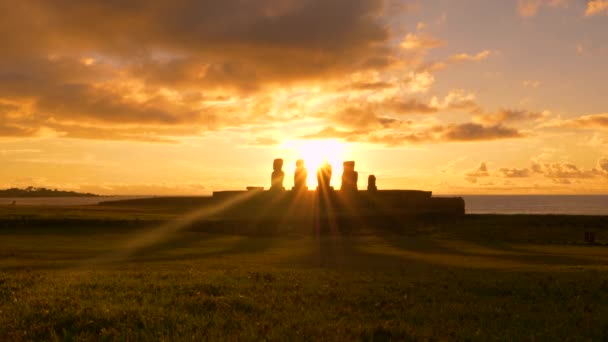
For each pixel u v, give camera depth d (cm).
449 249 4494
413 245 4934
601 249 4641
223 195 11562
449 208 9731
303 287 1739
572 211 19100
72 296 1459
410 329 1135
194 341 1003
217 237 5597
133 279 1870
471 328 1194
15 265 2731
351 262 3155
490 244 5175
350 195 9912
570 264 3130
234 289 1650
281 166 10444
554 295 1684
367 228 7388
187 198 12531
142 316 1178
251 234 6419
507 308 1448
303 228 7106
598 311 1431
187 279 1892
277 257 3491
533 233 6575
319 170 10006
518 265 2997
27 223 5962
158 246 4388
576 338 1127
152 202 12669
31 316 1190
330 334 1066
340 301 1490
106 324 1134
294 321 1188
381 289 1712
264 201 9969
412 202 9688
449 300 1560
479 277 2108
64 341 1014
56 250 3809
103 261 3050
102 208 10731
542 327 1223
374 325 1162
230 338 1017
